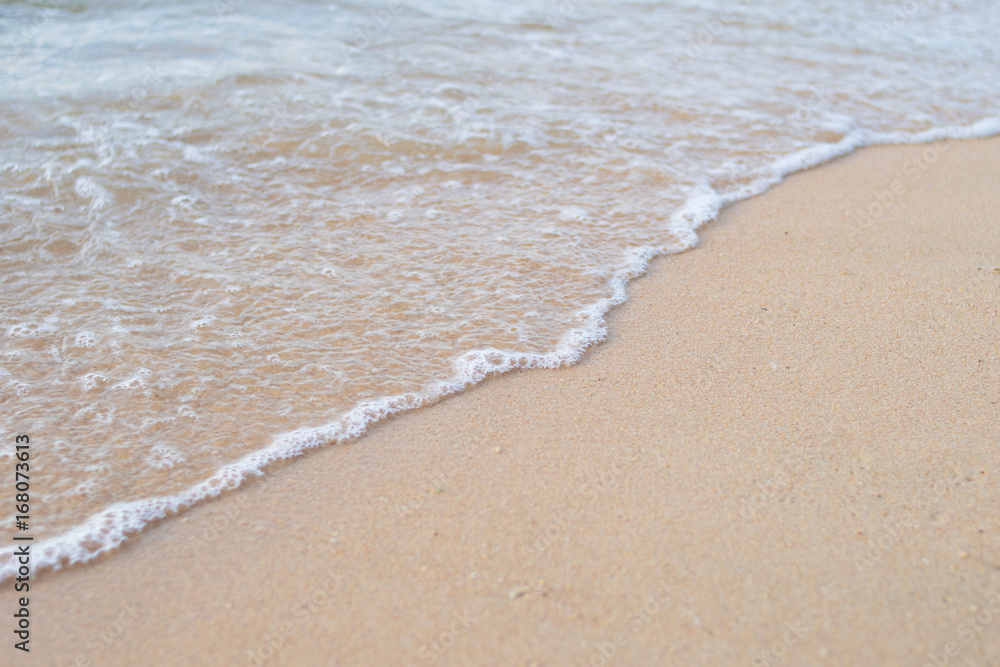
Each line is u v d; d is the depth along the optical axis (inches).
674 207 179.0
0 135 190.1
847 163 205.2
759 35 295.9
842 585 86.7
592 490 100.5
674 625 82.5
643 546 92.0
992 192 187.8
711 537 93.1
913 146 216.4
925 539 92.5
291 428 112.3
